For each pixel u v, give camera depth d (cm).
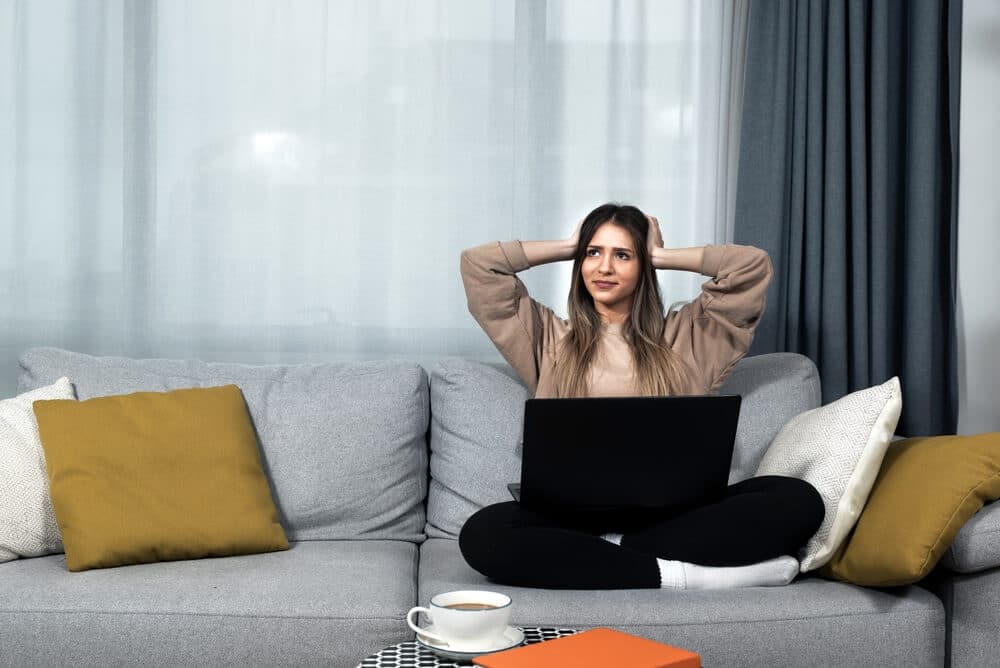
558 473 193
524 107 296
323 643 180
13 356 289
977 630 186
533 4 295
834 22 286
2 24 287
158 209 292
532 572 193
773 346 290
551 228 298
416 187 295
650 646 134
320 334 295
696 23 297
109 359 250
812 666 183
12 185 288
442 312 297
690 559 195
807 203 288
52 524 213
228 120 292
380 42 294
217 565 204
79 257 290
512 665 126
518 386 253
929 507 183
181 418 224
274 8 293
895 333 294
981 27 297
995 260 299
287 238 294
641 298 248
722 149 295
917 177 284
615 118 297
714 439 196
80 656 177
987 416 299
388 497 242
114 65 290
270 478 236
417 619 179
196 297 293
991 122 298
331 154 294
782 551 198
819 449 205
